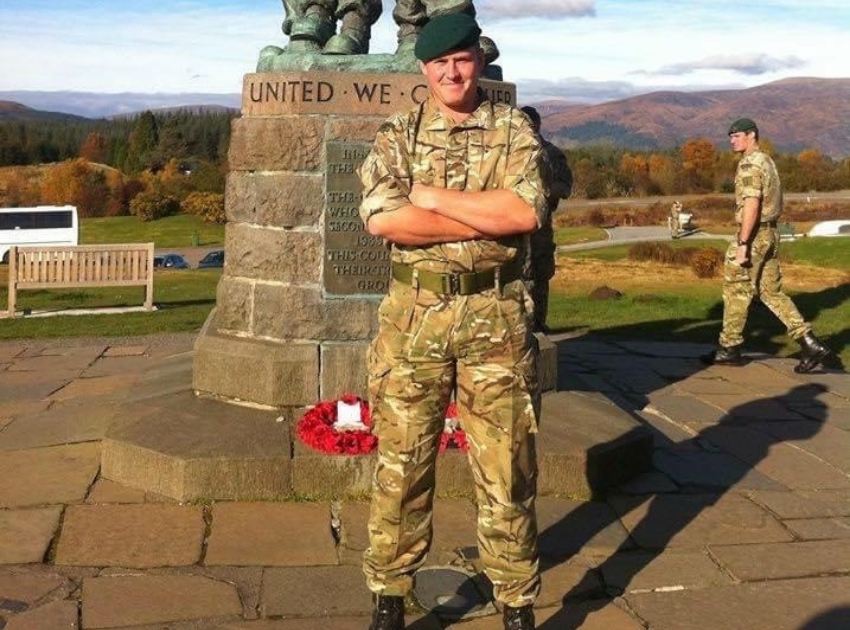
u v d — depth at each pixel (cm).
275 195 523
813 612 341
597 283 1588
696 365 786
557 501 448
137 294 1673
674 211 3794
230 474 433
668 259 2114
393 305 296
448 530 405
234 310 545
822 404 655
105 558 375
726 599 351
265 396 510
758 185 731
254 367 511
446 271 287
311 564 374
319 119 516
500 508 297
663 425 597
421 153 287
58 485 452
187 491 432
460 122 288
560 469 451
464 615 335
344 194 520
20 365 784
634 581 366
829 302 1227
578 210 5272
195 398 530
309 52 530
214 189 6444
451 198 276
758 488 473
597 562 383
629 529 417
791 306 755
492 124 288
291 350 514
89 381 712
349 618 332
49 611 331
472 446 298
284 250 524
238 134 539
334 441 441
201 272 2466
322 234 522
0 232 3853
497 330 289
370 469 439
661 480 482
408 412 296
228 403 522
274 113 524
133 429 473
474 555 381
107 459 461
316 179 520
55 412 582
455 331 288
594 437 478
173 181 6619
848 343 921
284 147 519
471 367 292
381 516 304
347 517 420
